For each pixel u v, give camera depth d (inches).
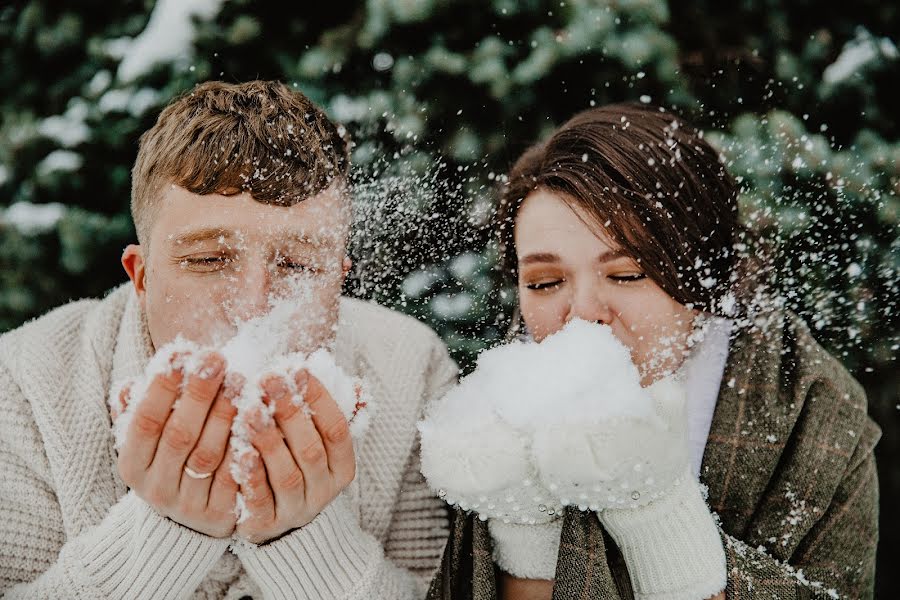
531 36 59.4
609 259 39.0
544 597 37.8
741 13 60.2
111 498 39.7
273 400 29.3
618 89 59.3
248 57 64.2
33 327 44.6
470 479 35.3
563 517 36.9
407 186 52.4
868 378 60.7
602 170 39.4
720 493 43.8
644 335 40.2
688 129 44.9
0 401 40.4
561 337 36.4
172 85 64.5
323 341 38.3
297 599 34.7
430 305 55.6
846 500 44.7
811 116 62.0
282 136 36.2
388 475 44.2
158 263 36.1
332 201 37.7
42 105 69.8
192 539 32.6
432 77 58.4
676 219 40.8
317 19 63.7
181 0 64.7
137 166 38.8
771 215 53.3
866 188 55.6
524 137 59.6
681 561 34.4
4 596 36.7
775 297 48.1
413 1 58.1
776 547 42.8
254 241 35.2
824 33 62.6
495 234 50.8
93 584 32.8
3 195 69.8
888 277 54.8
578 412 33.4
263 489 30.9
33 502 39.3
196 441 29.5
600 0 57.6
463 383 38.4
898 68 63.0
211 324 35.5
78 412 40.6
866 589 44.9
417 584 43.1
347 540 36.1
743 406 44.6
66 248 67.1
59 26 67.7
